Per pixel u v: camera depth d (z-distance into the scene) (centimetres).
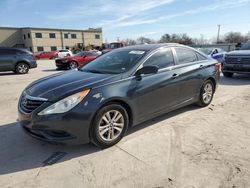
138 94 414
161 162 342
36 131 359
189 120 502
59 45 6688
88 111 356
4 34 6197
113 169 329
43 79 446
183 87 509
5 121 527
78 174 321
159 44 508
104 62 479
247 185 289
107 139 385
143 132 444
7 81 1152
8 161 357
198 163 337
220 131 445
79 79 402
